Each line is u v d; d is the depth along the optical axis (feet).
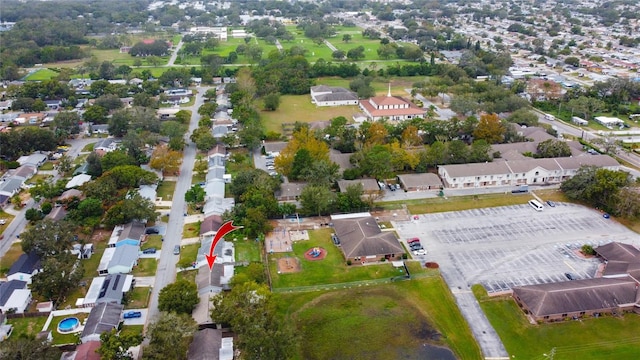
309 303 359.87
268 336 281.95
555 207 493.77
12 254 419.74
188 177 570.87
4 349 278.87
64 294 365.81
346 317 345.10
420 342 322.34
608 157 567.59
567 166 549.13
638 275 373.81
